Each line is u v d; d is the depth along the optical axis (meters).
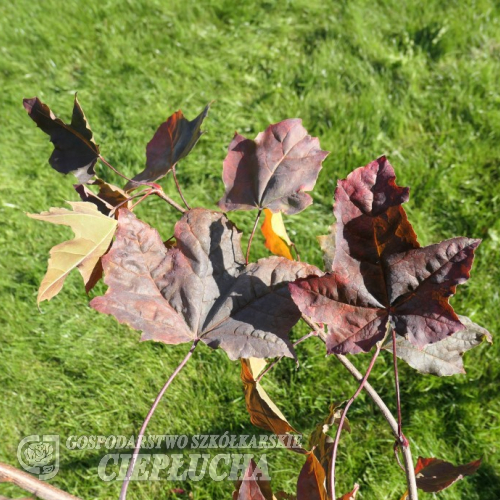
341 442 2.16
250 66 3.33
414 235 0.90
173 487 2.10
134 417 2.25
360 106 3.02
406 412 2.20
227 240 1.02
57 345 2.41
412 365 1.17
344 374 2.29
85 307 2.52
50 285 0.95
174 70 3.30
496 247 2.55
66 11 3.52
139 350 2.38
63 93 3.22
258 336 0.95
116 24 3.47
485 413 2.19
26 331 2.46
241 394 2.26
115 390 2.30
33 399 2.31
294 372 2.31
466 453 2.11
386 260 0.92
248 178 1.11
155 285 0.97
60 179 2.89
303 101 3.12
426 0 3.53
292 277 0.99
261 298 0.98
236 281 0.99
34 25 3.45
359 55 3.30
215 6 3.55
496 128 2.92
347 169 2.85
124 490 0.85
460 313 2.38
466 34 3.36
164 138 1.27
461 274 0.88
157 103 3.14
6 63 3.31
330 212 2.75
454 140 2.93
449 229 2.65
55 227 2.73
